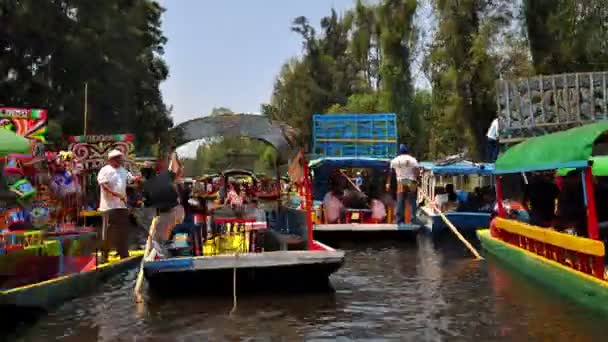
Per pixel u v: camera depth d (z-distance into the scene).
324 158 16.80
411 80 32.75
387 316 7.68
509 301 8.38
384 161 16.70
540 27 25.67
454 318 7.54
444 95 29.34
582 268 8.27
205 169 12.01
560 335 6.74
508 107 17.34
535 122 17.05
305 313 7.86
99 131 32.81
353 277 10.30
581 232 9.27
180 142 10.26
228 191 13.01
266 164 12.97
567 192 9.55
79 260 10.19
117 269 10.61
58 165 14.92
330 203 15.82
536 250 10.16
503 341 6.58
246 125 10.12
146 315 7.85
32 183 13.54
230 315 7.80
